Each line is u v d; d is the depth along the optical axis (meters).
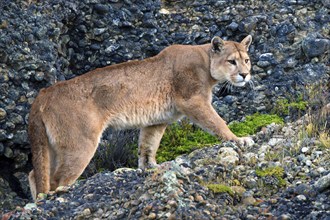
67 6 19.25
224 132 15.84
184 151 17.64
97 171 17.44
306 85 18.58
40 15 18.59
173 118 16.36
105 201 12.05
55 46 18.55
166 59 16.16
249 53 19.55
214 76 16.19
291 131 15.52
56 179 15.05
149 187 11.85
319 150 13.89
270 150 14.47
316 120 15.39
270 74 19.12
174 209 11.27
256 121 17.98
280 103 18.39
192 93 16.05
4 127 16.89
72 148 15.09
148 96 15.89
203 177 12.90
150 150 16.58
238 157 14.09
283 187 12.59
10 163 17.23
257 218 11.39
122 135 18.14
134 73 15.88
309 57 19.09
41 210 11.95
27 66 17.59
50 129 15.08
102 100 15.50
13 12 18.19
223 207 11.72
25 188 17.08
